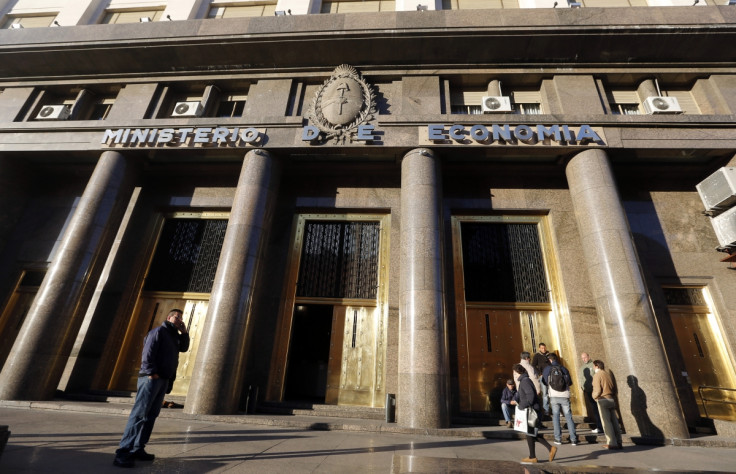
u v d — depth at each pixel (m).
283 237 10.24
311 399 10.61
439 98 10.02
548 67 10.21
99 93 11.60
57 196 11.49
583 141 9.03
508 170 10.35
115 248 10.42
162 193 11.15
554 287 9.40
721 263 9.16
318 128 9.68
